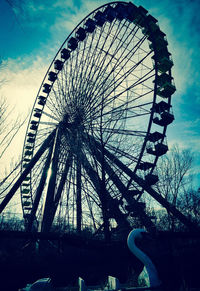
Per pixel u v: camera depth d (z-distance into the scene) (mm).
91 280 7684
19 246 7660
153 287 5715
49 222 16516
